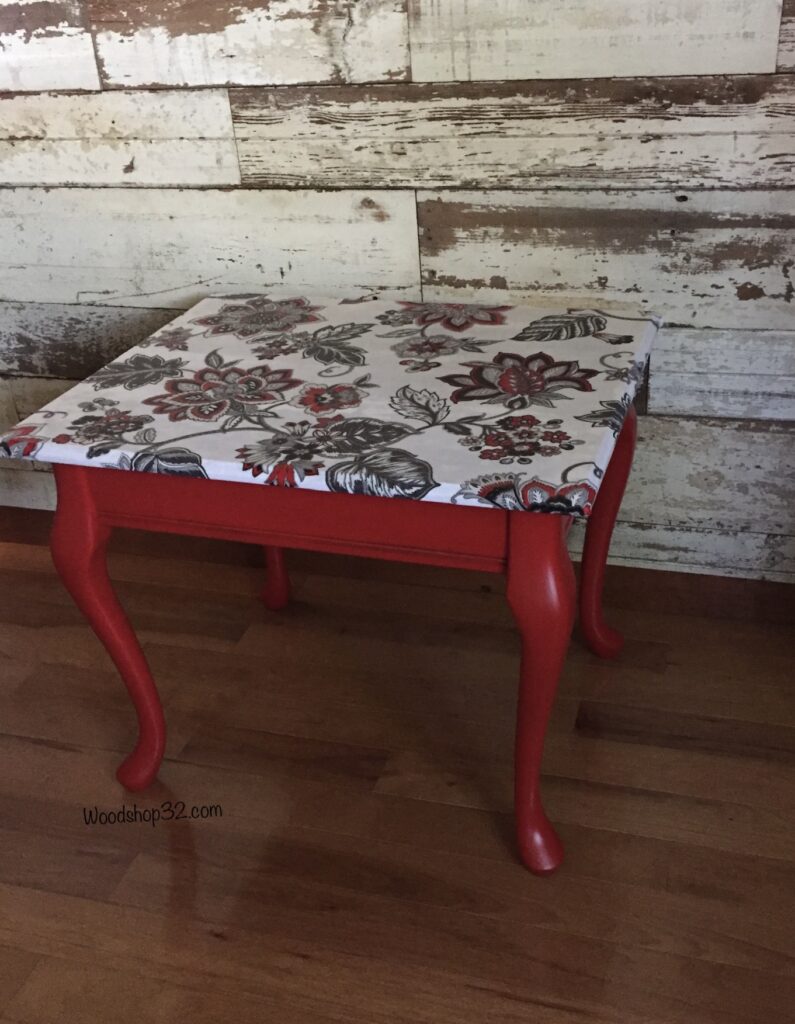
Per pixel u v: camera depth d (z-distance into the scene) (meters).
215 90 1.43
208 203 1.53
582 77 1.30
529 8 1.26
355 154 1.43
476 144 1.38
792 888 1.14
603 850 1.20
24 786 1.36
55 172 1.57
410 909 1.15
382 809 1.29
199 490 1.06
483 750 1.37
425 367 1.20
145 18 1.41
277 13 1.35
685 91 1.27
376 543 1.03
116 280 1.64
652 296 1.43
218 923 1.15
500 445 1.00
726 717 1.39
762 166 1.30
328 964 1.09
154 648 1.60
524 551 0.97
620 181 1.35
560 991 1.05
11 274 1.69
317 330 1.34
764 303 1.39
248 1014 1.05
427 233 1.47
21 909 1.18
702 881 1.16
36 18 1.44
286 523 1.05
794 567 1.58
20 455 1.06
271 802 1.31
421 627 1.62
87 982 1.09
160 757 1.33
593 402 1.09
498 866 1.19
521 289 1.48
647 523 1.62
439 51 1.32
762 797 1.26
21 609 1.72
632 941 1.09
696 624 1.56
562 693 1.45
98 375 1.23
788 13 1.19
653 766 1.32
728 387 1.47
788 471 1.50
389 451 1.00
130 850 1.25
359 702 1.47
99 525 1.13
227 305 1.46
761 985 1.04
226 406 1.12
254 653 1.58
